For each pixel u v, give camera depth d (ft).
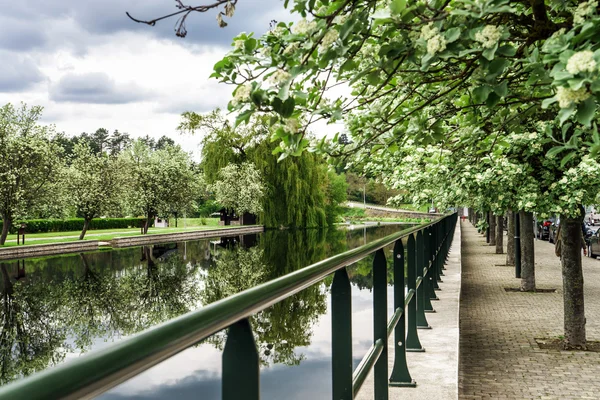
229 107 7.50
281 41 8.11
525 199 26.27
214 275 84.38
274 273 85.25
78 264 97.76
